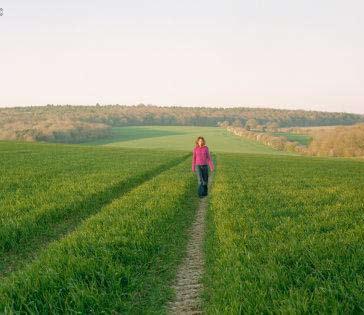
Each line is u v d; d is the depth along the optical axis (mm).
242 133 166375
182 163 41406
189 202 17719
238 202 15281
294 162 48719
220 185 20984
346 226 10781
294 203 15250
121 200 15672
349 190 19266
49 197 15766
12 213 12969
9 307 6004
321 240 9250
